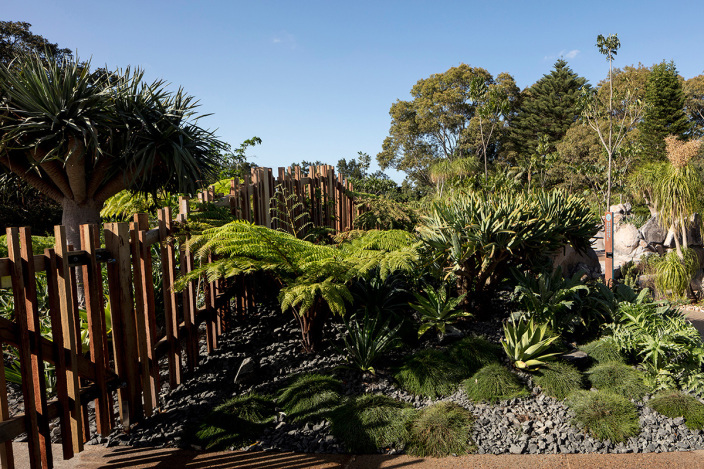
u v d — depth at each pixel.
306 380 4.14
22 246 2.65
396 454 3.31
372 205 9.07
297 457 3.24
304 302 4.06
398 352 4.82
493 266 5.53
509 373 4.27
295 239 4.79
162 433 3.51
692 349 4.53
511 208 5.31
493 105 17.55
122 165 6.12
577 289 6.04
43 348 2.77
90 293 3.15
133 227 3.58
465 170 23.92
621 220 11.77
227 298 5.23
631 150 22.38
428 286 5.60
